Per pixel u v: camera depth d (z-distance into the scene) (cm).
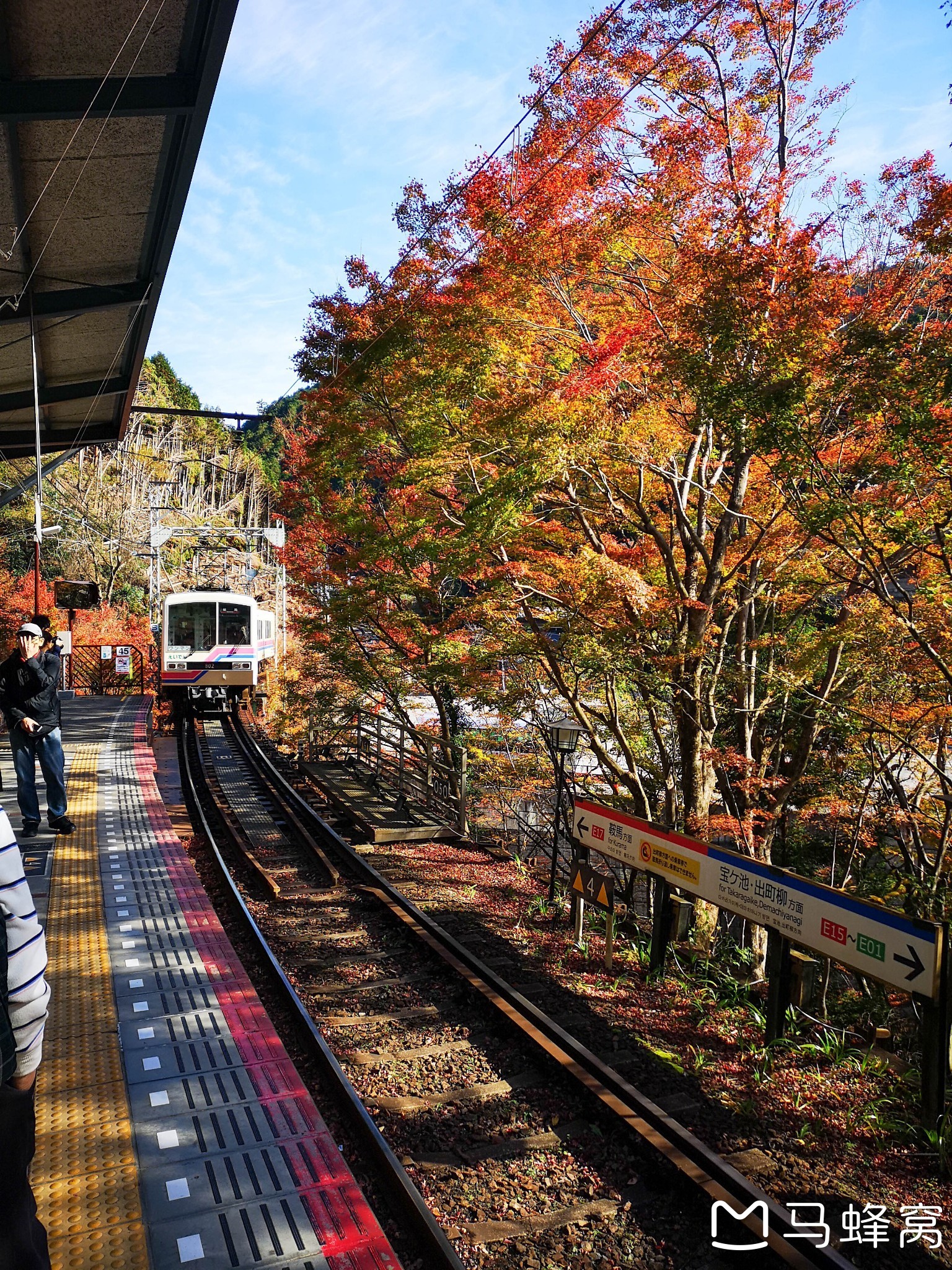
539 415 807
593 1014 622
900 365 674
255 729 2175
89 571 4388
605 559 864
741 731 1071
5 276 940
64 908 710
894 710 1042
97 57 627
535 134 816
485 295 857
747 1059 568
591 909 876
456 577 1113
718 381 732
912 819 1146
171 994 554
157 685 2433
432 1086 513
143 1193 356
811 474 770
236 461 6931
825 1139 478
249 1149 388
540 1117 482
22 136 701
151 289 1020
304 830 1112
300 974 678
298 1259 323
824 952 540
